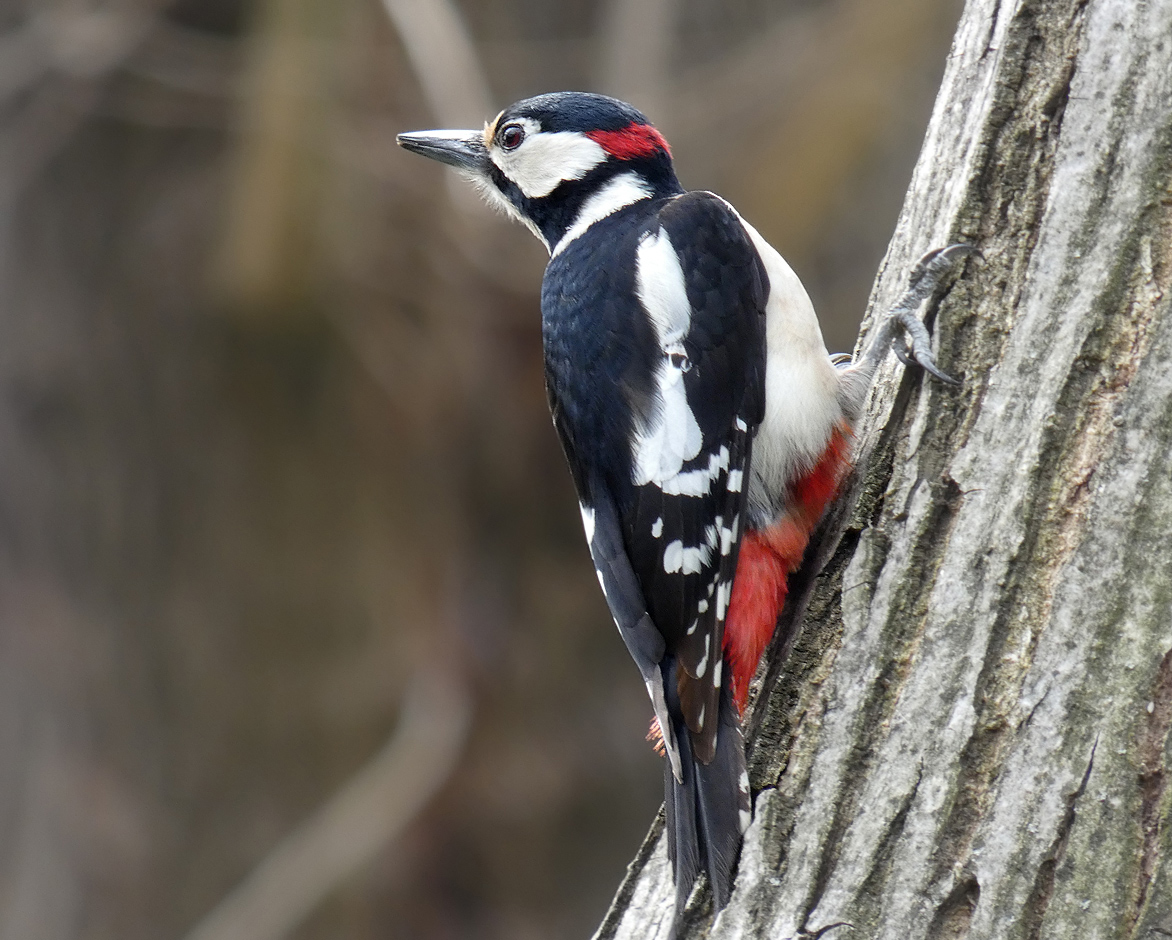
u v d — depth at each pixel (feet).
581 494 21.18
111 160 44.21
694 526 19.63
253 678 46.14
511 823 47.78
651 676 19.11
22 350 44.73
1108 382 16.19
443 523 47.14
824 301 44.73
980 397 17.22
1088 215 16.52
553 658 48.57
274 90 40.32
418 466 46.57
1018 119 17.57
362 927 46.50
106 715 45.85
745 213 42.65
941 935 16.26
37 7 42.37
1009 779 16.01
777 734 17.74
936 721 16.55
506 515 47.78
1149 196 16.25
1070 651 15.88
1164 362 15.85
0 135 43.60
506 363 45.65
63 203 44.29
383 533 46.44
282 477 45.73
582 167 24.11
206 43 42.32
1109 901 15.48
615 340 20.76
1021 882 15.81
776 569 19.53
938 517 17.13
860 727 17.08
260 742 46.29
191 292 44.09
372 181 41.39
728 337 20.30
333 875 45.70
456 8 44.73
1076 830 15.64
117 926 45.52
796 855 17.19
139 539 45.70
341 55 40.47
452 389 45.78
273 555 46.14
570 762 48.42
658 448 20.01
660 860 19.99
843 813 16.99
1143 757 15.48
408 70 41.22
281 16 40.06
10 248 44.45
